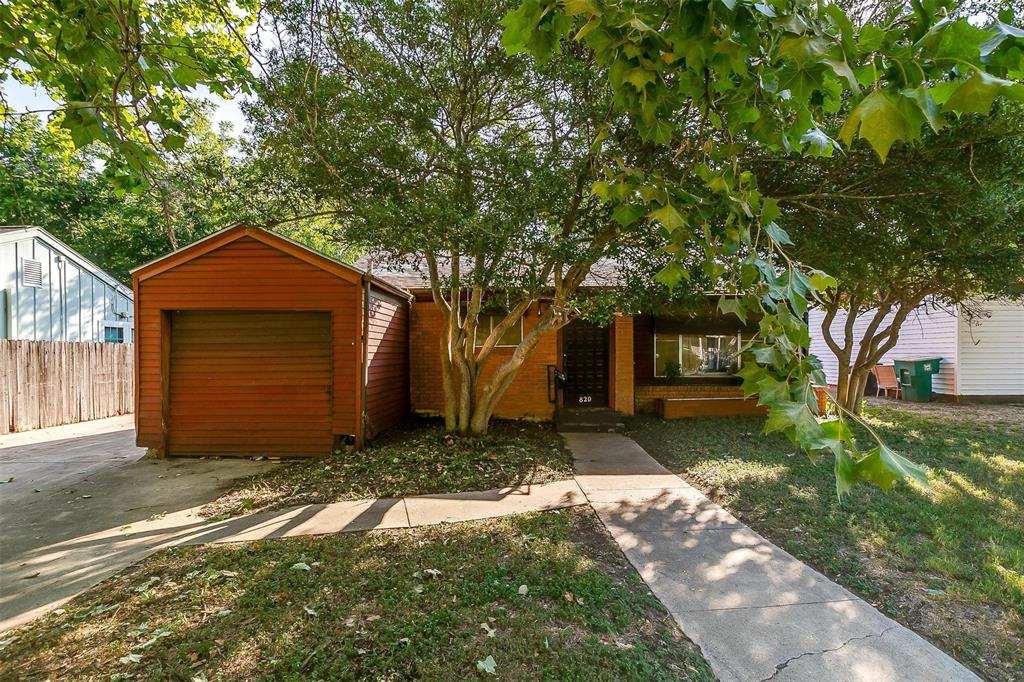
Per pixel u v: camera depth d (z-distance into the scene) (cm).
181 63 299
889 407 1155
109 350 1199
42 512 504
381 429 837
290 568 362
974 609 312
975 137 445
